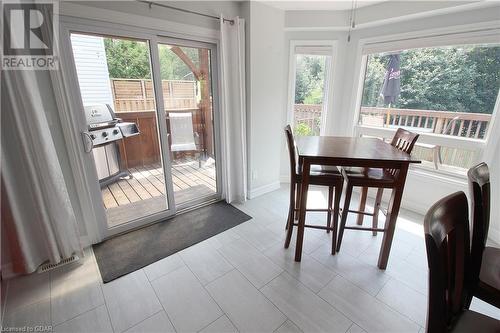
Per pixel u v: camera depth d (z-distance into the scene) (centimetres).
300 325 146
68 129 190
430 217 69
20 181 176
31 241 188
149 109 249
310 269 194
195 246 224
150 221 262
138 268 195
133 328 145
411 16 256
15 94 157
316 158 176
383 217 277
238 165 312
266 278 184
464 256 91
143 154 320
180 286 176
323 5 282
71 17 179
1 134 161
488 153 234
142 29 215
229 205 309
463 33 236
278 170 358
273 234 244
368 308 158
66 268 194
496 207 230
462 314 92
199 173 366
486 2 212
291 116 364
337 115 361
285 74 344
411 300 164
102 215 228
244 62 281
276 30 295
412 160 167
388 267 196
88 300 164
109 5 192
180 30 236
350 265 198
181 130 319
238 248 221
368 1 267
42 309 157
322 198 326
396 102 309
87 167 211
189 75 288
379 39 297
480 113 245
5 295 167
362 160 171
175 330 144
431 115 281
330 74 343
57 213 186
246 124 305
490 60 232
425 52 272
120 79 230
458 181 258
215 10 254
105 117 243
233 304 161
